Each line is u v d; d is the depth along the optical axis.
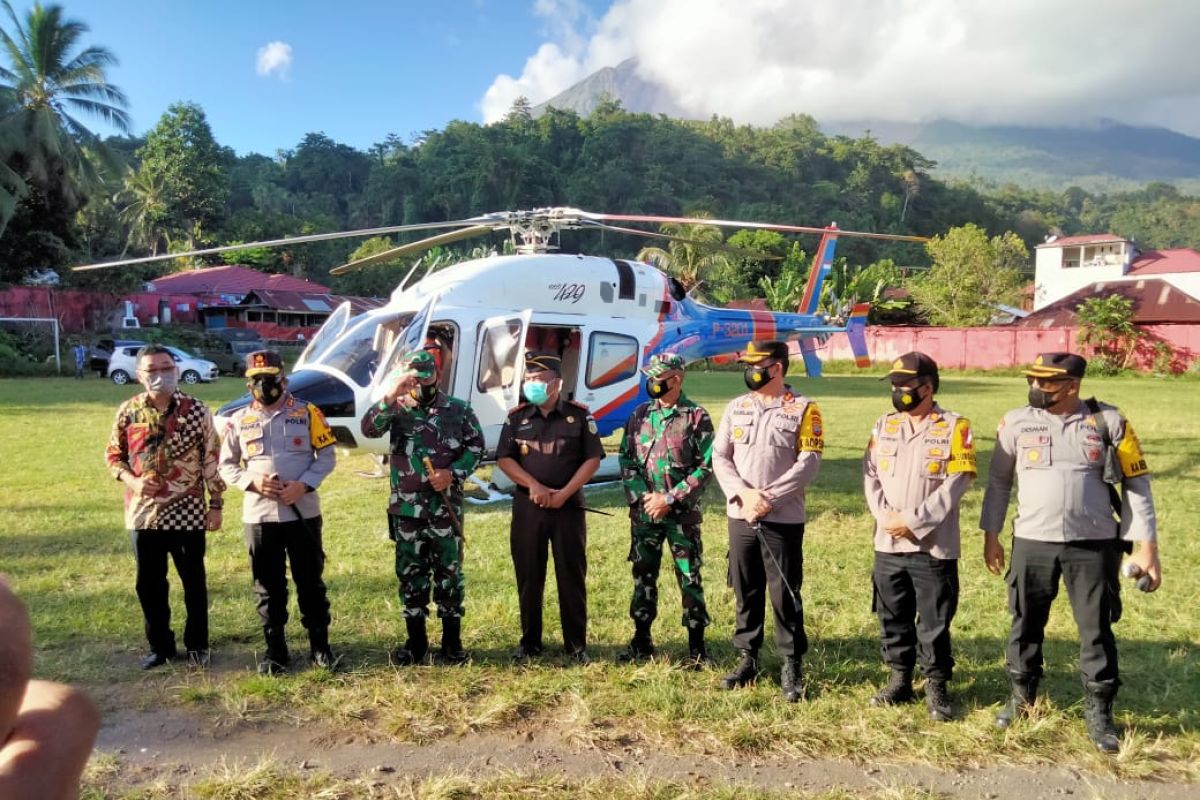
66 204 35.94
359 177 116.00
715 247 9.84
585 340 9.05
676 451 4.30
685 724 3.76
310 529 4.26
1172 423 15.88
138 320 37.84
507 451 4.42
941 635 3.77
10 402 19.08
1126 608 5.38
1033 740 3.62
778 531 4.01
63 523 7.73
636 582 4.48
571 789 3.24
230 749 3.57
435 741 3.64
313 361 8.20
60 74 34.59
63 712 1.17
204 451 4.35
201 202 58.62
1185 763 3.46
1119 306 32.94
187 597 4.41
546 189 103.38
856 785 3.30
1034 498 3.61
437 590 4.42
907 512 3.76
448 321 8.08
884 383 29.62
